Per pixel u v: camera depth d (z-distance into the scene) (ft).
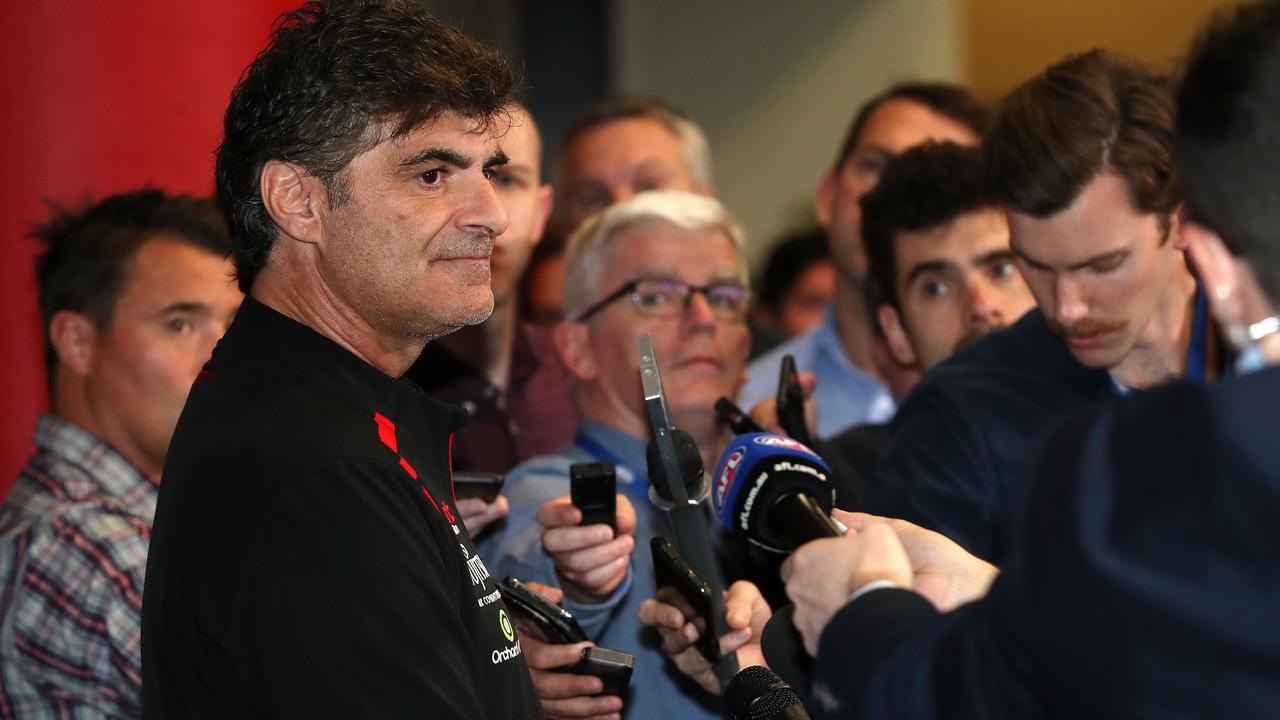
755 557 12.85
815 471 10.58
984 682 8.00
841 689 8.68
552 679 12.88
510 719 10.30
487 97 10.55
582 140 24.21
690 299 16.85
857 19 39.58
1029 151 13.08
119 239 16.35
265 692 9.09
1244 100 7.58
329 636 9.09
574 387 17.66
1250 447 7.19
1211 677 7.06
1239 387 7.42
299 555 9.25
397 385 10.68
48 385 16.70
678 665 13.44
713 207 17.65
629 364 16.78
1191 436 7.45
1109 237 12.95
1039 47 40.01
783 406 14.75
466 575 10.53
